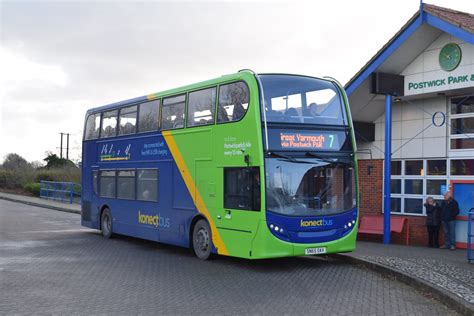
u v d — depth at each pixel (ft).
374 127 56.70
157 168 46.60
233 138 37.50
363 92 52.11
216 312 25.03
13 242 52.90
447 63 46.93
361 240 54.80
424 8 45.88
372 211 56.39
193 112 42.24
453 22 43.65
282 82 37.01
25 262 39.96
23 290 29.81
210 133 39.88
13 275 34.45
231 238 37.37
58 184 125.59
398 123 54.08
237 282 32.53
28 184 153.38
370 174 56.65
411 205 53.01
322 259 42.06
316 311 25.31
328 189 37.22
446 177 49.70
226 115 38.40
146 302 27.02
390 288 30.91
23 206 114.01
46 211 100.63
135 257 43.09
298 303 26.96
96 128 58.70
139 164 49.55
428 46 48.60
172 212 44.27
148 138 48.21
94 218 58.29
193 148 41.75
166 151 45.34
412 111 52.80
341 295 28.94
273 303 26.94
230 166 37.70
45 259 41.57
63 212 98.99
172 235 44.21
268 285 31.63
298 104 37.27
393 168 54.90
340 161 38.01
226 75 39.06
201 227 41.04
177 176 43.73
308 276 34.68
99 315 24.35
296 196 35.86
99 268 37.52
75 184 120.06
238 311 25.25
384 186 50.29
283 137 36.06
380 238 54.54
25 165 190.08
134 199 50.34
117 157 53.67
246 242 35.96
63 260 41.19
